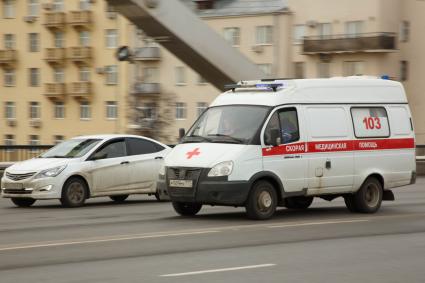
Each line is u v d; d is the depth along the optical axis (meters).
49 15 128.75
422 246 18.81
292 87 25.42
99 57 125.19
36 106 132.38
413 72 108.50
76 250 17.88
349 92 26.77
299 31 110.06
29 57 132.25
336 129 26.16
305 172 25.27
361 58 106.38
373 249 18.27
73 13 126.25
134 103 67.62
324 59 107.94
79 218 25.53
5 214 27.23
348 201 27.20
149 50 118.69
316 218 25.09
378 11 103.44
